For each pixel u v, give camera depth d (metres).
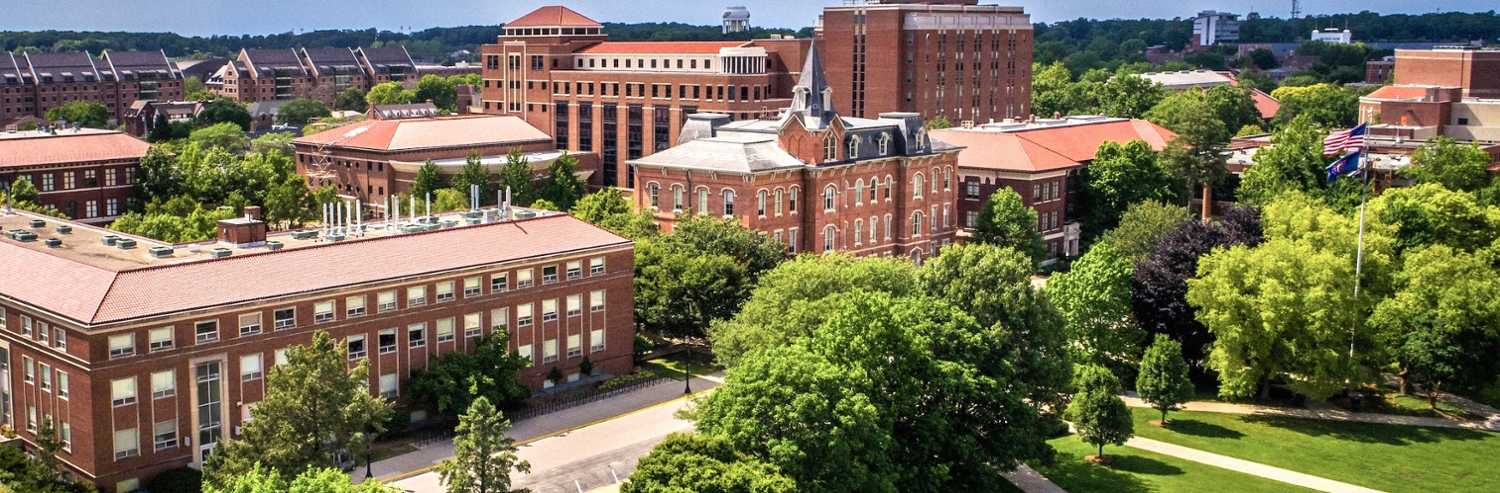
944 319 99.56
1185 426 117.62
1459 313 119.56
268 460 83.88
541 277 116.94
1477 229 144.25
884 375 92.06
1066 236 194.62
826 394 84.94
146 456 94.00
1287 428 117.19
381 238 110.44
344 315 103.38
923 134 174.50
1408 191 150.50
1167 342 117.69
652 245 136.62
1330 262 120.62
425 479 96.56
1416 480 103.12
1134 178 195.38
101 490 91.81
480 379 108.12
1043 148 194.75
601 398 117.56
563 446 104.75
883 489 85.19
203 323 95.62
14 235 109.75
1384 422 119.31
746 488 77.44
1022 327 103.00
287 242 110.38
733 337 110.56
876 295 95.62
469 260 111.56
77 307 92.25
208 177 198.38
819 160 158.88
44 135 196.75
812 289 112.88
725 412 86.25
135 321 91.81
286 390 87.06
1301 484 102.00
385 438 105.38
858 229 167.00
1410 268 129.12
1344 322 120.06
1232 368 119.00
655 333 139.75
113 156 194.12
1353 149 154.88
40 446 88.56
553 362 119.31
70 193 189.12
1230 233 140.50
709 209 157.12
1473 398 127.00
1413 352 121.81
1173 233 144.25
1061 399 106.75
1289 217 140.12
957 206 193.00
